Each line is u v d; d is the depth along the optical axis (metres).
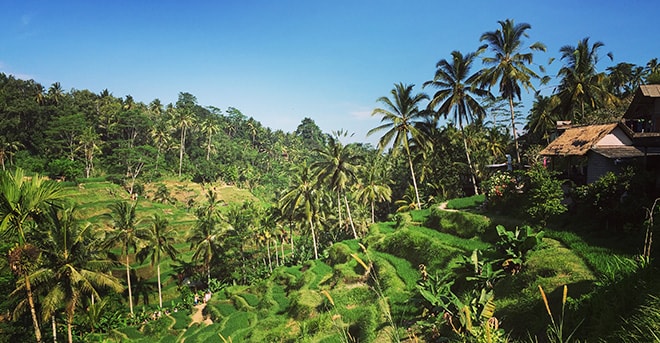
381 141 41.62
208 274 55.78
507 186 28.00
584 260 15.78
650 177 17.72
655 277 8.30
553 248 17.84
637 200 16.83
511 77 36.28
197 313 46.66
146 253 52.81
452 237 28.42
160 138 103.12
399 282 26.69
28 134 86.00
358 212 63.53
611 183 18.20
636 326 6.44
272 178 129.25
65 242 28.06
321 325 26.17
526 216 24.09
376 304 24.64
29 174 73.44
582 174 25.05
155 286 53.69
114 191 77.44
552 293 13.62
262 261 66.31
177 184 97.44
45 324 34.84
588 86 36.97
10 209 22.03
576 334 9.49
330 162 44.59
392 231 37.91
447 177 51.50
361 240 40.69
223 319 39.59
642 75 52.06
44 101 95.19
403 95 40.69
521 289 15.69
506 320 13.77
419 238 29.61
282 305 36.97
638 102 24.56
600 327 8.11
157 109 125.69
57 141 84.25
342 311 27.08
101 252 34.84
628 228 16.84
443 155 52.41
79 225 30.83
